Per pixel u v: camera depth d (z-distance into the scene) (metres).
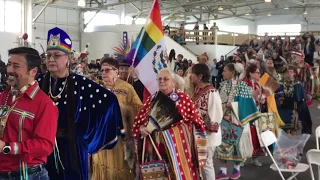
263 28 27.34
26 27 17.30
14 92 2.06
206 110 3.69
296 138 4.25
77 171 2.61
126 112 3.68
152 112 3.15
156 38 3.91
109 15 22.41
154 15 3.93
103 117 2.76
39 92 2.09
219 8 24.50
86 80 2.75
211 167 3.78
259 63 6.21
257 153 4.93
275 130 5.16
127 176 3.63
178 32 20.61
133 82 4.83
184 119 3.14
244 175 4.94
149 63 3.90
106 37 19.67
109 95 2.78
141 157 3.20
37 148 1.97
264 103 5.42
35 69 2.07
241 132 4.50
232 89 4.59
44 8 17.45
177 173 3.04
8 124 2.02
